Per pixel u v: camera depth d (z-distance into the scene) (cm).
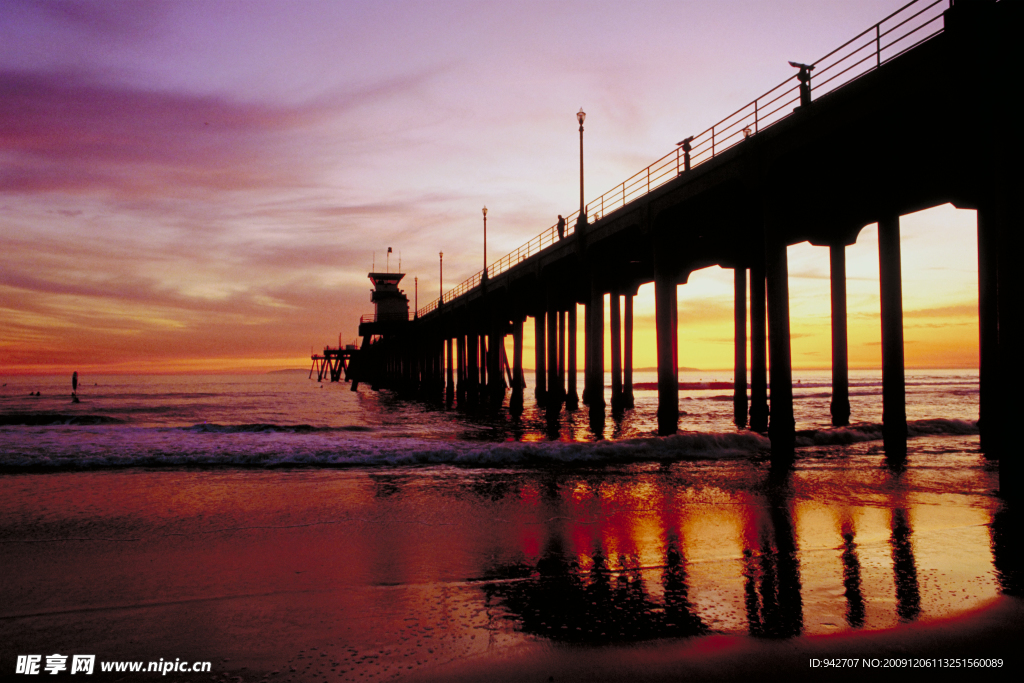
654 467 1348
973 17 1090
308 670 422
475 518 873
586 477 1217
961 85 1128
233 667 428
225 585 599
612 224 2561
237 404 5669
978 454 1545
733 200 1977
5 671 423
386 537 773
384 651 451
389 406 5356
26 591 583
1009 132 925
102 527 830
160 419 3706
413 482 1167
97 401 6181
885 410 1736
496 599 556
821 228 2266
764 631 480
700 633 477
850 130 1425
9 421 3178
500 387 4538
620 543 740
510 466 1377
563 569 643
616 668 421
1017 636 470
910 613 513
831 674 412
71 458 1441
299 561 676
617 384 3959
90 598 564
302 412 4466
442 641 467
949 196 1859
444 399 6394
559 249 3142
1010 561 655
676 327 3086
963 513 891
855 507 933
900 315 1770
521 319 3991
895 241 1830
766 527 815
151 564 667
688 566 648
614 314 4038
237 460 1432
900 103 1284
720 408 4544
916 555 679
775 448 1584
